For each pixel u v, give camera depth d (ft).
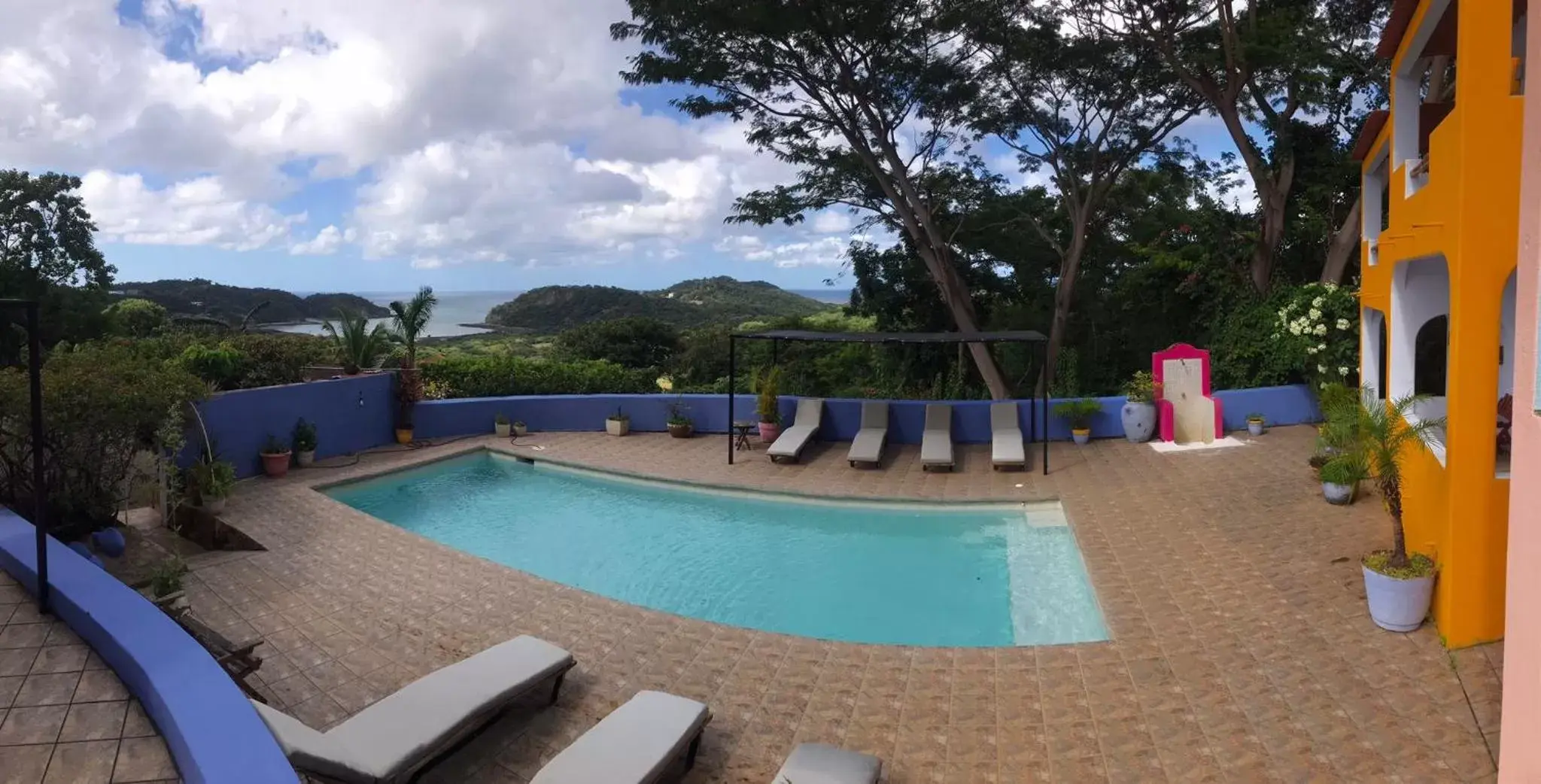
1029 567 33.37
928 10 63.46
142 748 12.50
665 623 25.17
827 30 60.54
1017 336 44.83
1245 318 60.59
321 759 14.17
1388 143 30.96
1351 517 33.63
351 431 50.55
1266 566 28.68
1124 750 17.97
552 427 57.52
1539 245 13.17
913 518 39.81
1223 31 61.05
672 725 16.56
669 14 59.62
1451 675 20.35
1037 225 79.92
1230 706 19.60
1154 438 50.52
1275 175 65.82
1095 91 70.74
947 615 29.48
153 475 34.68
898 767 17.54
